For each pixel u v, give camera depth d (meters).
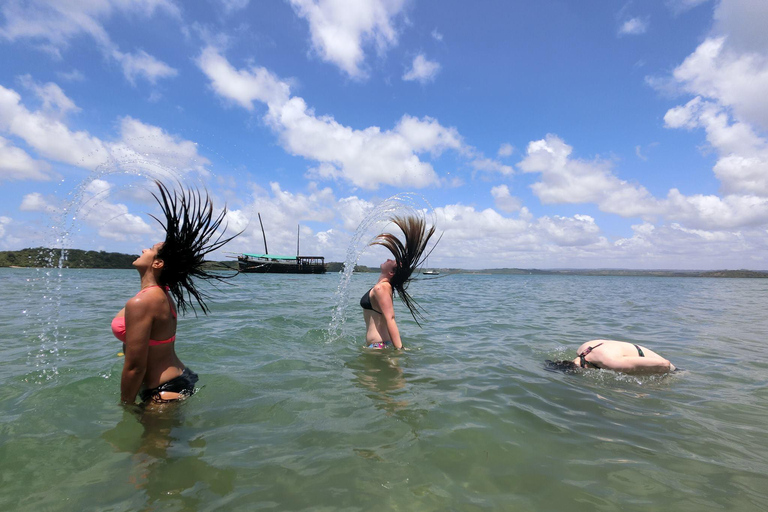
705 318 8.92
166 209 3.13
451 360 4.48
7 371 3.69
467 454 2.27
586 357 4.25
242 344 5.02
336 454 2.23
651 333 6.68
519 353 4.96
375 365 4.17
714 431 2.67
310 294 13.41
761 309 11.28
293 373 3.81
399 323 7.25
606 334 6.47
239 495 1.83
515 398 3.25
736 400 3.32
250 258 52.09
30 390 3.18
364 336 5.71
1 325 6.18
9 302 9.37
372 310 5.00
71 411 2.78
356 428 2.58
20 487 1.87
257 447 2.30
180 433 2.47
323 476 2.00
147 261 3.07
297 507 1.75
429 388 3.45
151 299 2.88
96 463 2.10
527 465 2.17
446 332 6.38
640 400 3.29
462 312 9.31
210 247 3.40
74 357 4.23
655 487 1.97
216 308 8.66
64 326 6.12
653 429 2.69
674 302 13.59
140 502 1.77
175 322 3.20
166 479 1.96
